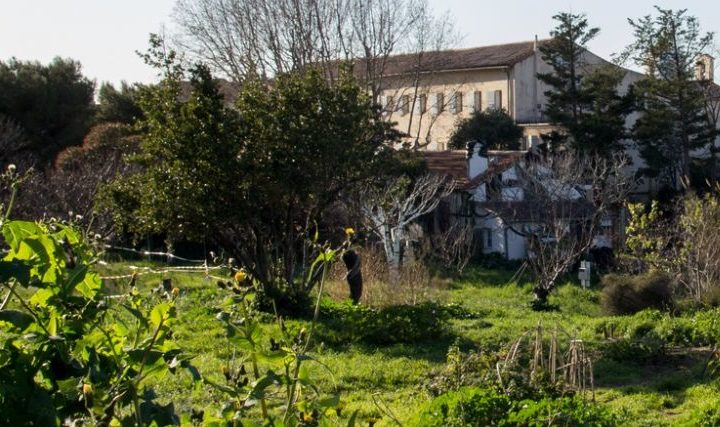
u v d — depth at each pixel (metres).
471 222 36.72
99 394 3.88
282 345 4.60
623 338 16.70
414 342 16.72
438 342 16.83
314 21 42.69
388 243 26.30
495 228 37.44
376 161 19.98
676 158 47.69
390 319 16.81
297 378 4.38
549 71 60.19
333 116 19.12
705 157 49.41
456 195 36.97
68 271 4.07
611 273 26.84
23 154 37.94
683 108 46.91
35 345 4.03
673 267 24.67
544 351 14.38
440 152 41.72
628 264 26.00
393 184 27.41
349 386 13.12
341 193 21.52
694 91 47.31
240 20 42.50
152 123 19.39
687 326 17.27
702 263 23.84
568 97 46.53
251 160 18.64
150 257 25.55
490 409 8.96
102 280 4.76
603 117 45.22
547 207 32.59
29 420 3.90
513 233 37.75
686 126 47.09
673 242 26.34
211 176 18.78
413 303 21.03
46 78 44.12
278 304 18.17
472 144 38.66
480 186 37.41
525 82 59.28
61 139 44.00
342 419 10.08
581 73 49.97
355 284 21.28
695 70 50.03
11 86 43.25
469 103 59.53
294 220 19.86
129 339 4.39
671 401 12.55
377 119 20.50
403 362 14.72
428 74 52.91
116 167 31.73
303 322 17.22
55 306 4.04
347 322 16.77
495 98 58.91
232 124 18.95
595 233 32.75
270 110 19.22
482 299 25.81
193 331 14.89
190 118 18.80
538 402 9.30
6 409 3.87
